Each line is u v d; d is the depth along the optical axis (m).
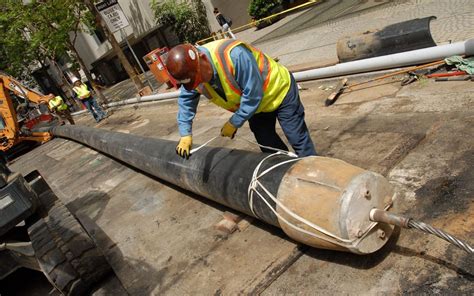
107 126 12.52
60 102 11.77
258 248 3.26
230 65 2.65
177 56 2.52
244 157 3.28
